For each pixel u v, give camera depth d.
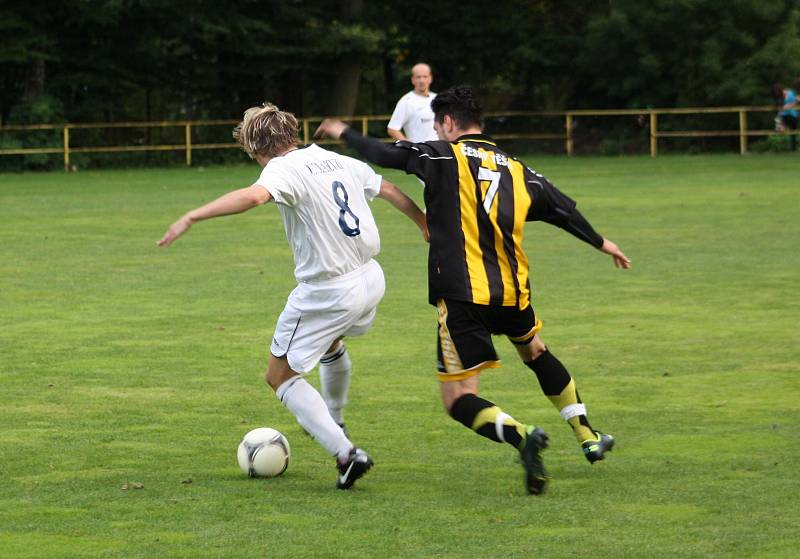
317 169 20.67
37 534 17.75
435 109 21.58
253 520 18.44
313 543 17.20
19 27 124.75
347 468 20.11
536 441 19.31
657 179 98.00
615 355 31.84
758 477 20.62
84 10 124.69
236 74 142.38
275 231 62.56
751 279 44.75
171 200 82.81
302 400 20.66
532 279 45.25
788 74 134.88
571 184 93.56
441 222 20.41
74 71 134.12
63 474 21.27
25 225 65.94
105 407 26.56
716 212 69.69
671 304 39.50
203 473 21.44
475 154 20.66
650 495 19.61
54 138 126.19
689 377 29.20
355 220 20.89
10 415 25.78
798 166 109.75
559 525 18.00
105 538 17.55
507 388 28.47
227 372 30.14
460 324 20.23
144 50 133.12
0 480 20.84
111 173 118.94
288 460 21.30
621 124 147.00
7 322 36.88
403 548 16.92
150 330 35.56
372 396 27.70
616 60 144.25
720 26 136.12
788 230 60.00
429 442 23.72
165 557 16.67
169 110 143.62
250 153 21.44
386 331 35.50
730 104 137.38
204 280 45.34
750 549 16.72
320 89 151.62
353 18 142.38
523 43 151.12
